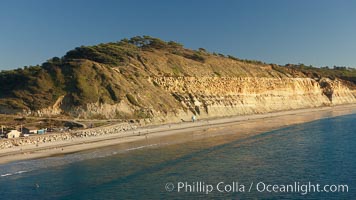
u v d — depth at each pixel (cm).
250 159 5181
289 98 16838
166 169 4581
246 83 14750
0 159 5188
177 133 8200
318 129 8969
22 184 3981
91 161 5034
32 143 6291
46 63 10731
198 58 14962
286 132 8362
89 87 9506
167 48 16088
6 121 7838
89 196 3575
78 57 12056
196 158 5228
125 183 3988
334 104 19125
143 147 6178
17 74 10269
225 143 6619
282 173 4397
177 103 11300
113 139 7188
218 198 3491
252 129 9031
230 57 18350
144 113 9662
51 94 9231
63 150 5909
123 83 10175
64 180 4116
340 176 4234
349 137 7431
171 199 3475
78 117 8812
